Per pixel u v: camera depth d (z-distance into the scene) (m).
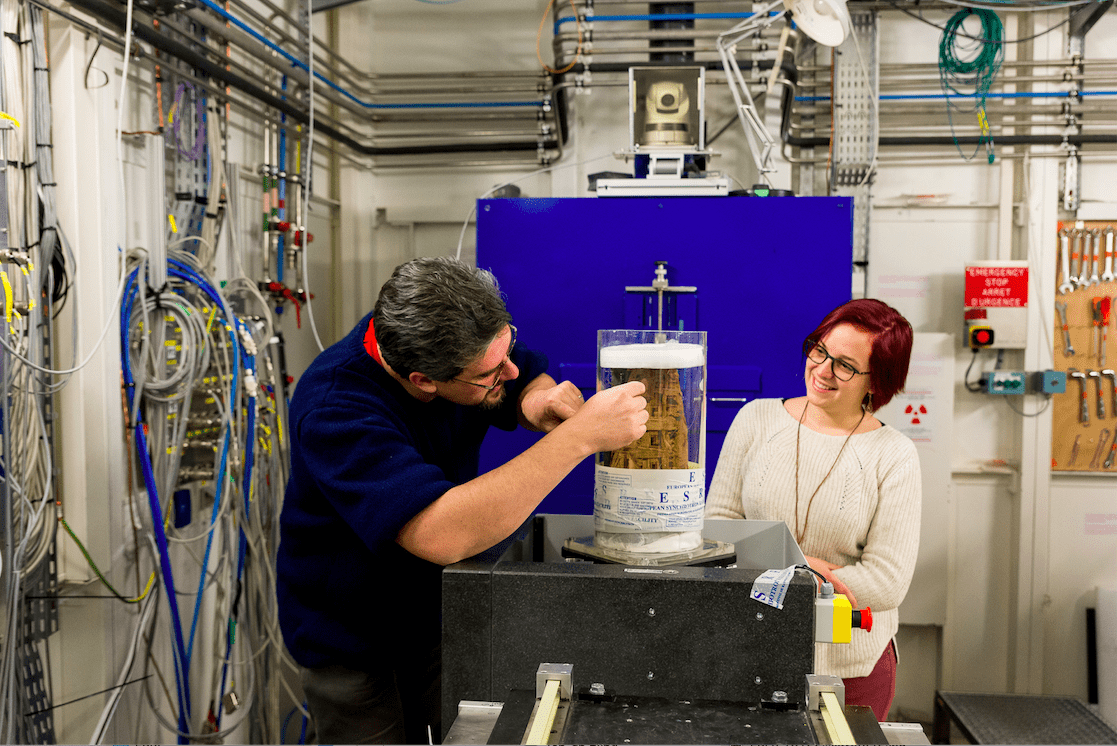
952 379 2.59
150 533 1.65
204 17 1.78
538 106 2.80
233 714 1.99
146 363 1.61
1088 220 2.65
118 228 1.59
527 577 0.77
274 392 2.06
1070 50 2.60
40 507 1.31
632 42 2.68
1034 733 2.27
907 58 2.70
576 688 0.77
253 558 1.88
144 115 1.75
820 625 0.77
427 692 1.26
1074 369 2.66
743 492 1.42
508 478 0.82
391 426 0.94
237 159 2.15
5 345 1.22
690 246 2.19
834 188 2.61
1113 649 2.51
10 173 1.30
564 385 1.12
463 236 2.79
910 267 2.75
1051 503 2.69
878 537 1.29
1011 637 2.71
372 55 2.93
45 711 1.44
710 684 0.76
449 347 0.88
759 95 2.68
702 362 0.90
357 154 2.91
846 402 1.36
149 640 1.61
